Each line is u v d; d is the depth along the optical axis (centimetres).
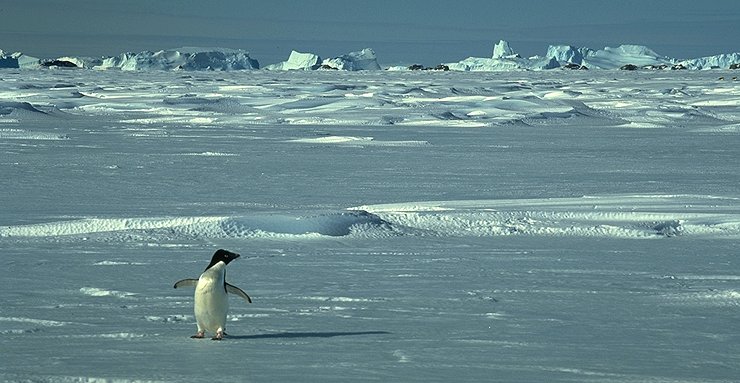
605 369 2012
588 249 4156
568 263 3762
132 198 6025
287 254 3903
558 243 4334
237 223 4462
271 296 2981
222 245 4103
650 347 2253
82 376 1861
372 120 16212
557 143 11956
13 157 9025
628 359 2116
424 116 16988
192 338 2261
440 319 2606
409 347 2203
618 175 7856
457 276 3412
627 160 9431
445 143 11800
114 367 1947
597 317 2664
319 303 2864
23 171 7706
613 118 17900
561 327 2506
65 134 12612
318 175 7675
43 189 6494
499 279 3359
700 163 9112
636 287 3209
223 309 2220
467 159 9412
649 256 3966
